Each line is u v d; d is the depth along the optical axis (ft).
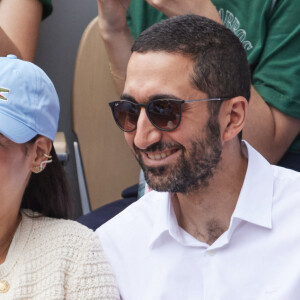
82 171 32.22
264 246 18.04
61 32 33.99
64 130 34.32
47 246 18.63
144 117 17.04
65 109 34.27
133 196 28.99
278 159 25.95
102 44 31.86
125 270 19.34
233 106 17.81
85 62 31.96
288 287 17.61
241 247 18.21
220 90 17.31
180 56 16.89
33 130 17.89
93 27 31.89
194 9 25.03
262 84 26.27
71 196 20.02
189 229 18.90
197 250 18.62
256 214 18.03
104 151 32.22
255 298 17.87
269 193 18.39
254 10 26.91
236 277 18.03
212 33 17.38
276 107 25.57
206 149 17.34
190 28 17.26
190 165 17.30
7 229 18.51
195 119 17.07
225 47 17.47
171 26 17.31
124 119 17.63
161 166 17.34
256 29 26.91
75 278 18.29
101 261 18.81
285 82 25.54
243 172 18.80
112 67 29.35
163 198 19.25
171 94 16.80
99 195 32.30
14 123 17.56
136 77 17.11
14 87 17.87
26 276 18.10
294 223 18.10
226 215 18.45
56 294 17.84
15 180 17.90
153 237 18.89
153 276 18.94
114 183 32.32
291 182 18.70
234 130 17.87
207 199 18.16
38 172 18.70
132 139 17.72
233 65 17.57
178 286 18.61
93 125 32.14
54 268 18.26
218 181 17.99
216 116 17.37
